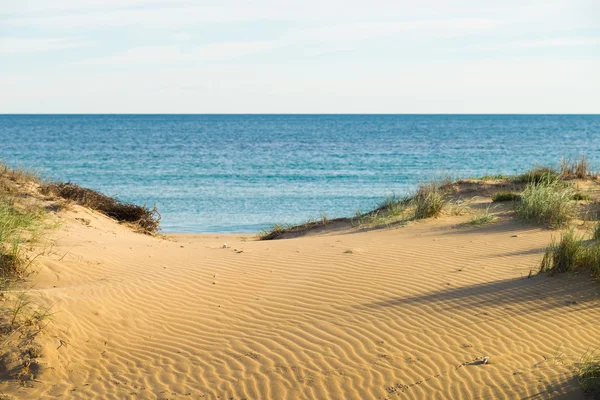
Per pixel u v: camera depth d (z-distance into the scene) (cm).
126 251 1157
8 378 628
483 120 19450
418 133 10019
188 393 614
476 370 629
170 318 789
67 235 1251
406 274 942
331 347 693
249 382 630
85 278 932
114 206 1727
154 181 3600
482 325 733
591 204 1507
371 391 604
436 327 732
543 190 1434
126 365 670
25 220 1191
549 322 734
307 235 1642
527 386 592
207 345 712
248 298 858
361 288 880
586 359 634
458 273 937
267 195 3056
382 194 3017
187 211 2633
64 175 3847
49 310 743
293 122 17462
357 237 1331
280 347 699
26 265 901
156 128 12556
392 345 691
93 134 9775
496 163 4519
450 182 1961
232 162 4838
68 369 656
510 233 1234
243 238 1814
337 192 3123
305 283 917
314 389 612
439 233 1295
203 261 1074
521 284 865
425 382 612
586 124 14650
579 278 870
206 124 15462
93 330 736
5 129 11562
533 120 19288
